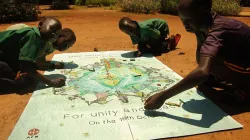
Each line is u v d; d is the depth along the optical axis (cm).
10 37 343
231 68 297
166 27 539
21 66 338
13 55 351
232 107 315
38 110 297
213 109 302
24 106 315
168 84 368
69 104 311
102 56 502
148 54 518
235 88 321
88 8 1483
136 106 306
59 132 257
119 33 743
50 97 328
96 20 998
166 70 423
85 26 864
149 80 382
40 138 248
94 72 414
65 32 389
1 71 343
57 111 295
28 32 336
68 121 275
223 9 1184
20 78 349
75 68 432
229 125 270
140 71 418
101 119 279
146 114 289
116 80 381
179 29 810
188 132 258
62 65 432
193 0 257
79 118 281
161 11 1270
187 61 484
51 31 335
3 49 346
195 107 305
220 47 265
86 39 661
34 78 360
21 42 338
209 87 365
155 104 275
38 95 334
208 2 263
